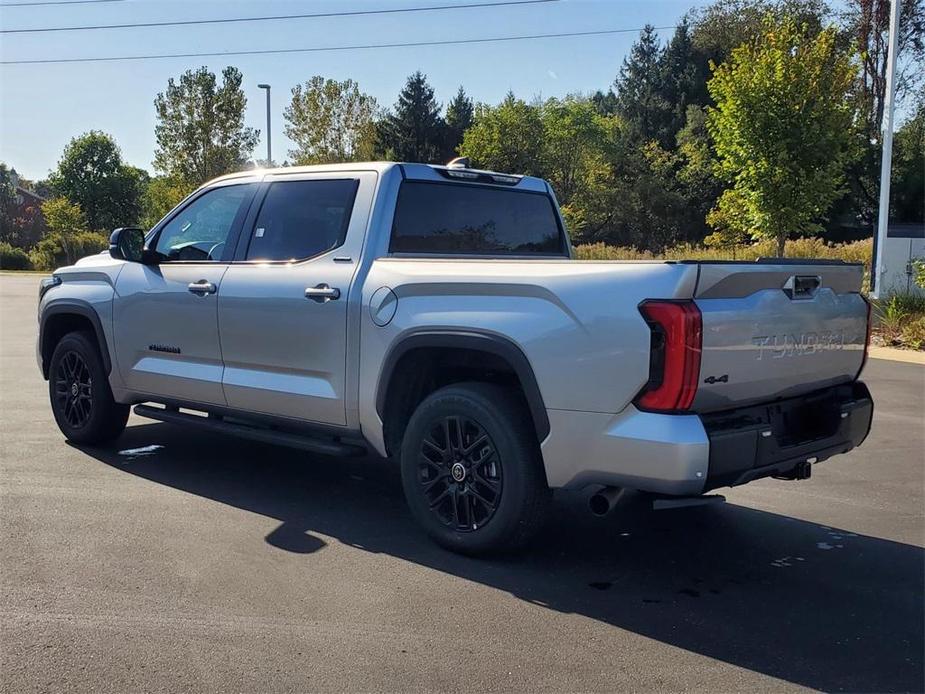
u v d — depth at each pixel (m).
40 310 6.66
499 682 3.07
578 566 4.28
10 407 8.13
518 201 5.74
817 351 4.21
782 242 17.16
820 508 5.35
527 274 4.02
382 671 3.13
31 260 51.97
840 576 4.19
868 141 34.03
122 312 5.95
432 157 63.72
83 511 4.97
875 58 37.62
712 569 4.27
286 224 5.22
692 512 5.25
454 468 4.34
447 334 4.22
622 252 29.58
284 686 3.01
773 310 3.88
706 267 3.56
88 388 6.41
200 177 40.28
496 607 3.74
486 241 5.45
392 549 4.46
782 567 4.31
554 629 3.53
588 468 3.83
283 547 4.45
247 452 6.53
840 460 6.60
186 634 3.40
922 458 6.65
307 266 4.96
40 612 3.59
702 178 47.97
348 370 4.69
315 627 3.50
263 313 5.06
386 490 5.60
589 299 3.77
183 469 5.98
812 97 16.08
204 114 39.56
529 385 3.96
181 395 5.68
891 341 13.67
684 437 3.52
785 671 3.20
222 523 4.82
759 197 16.78
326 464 6.24
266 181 5.43
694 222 49.03
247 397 5.22
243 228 5.42
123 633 3.40
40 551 4.30
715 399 3.69
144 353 5.88
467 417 4.27
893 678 3.15
